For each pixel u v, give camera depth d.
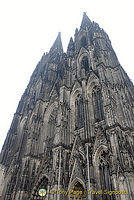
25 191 51.47
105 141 43.91
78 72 74.81
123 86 64.44
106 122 45.00
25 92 107.25
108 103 48.16
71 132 56.69
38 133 67.19
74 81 71.06
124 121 49.94
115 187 34.16
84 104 57.12
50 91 84.25
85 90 61.50
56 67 105.75
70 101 66.19
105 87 53.28
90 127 51.31
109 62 70.06
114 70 70.56
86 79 65.81
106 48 77.00
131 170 35.38
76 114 61.56
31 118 77.25
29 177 55.06
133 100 65.25
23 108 97.25
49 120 72.56
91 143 47.28
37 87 99.50
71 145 52.75
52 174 47.72
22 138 69.50
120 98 56.62
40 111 75.38
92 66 69.31
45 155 57.94
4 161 74.00
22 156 63.88
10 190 54.72
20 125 88.38
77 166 46.12
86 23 102.94
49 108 76.06
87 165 42.44
